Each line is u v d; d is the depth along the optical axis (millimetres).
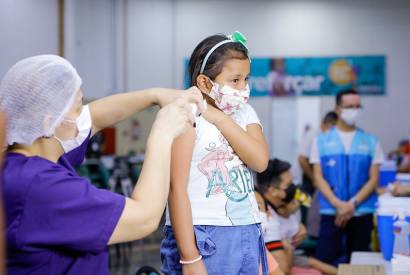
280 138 11008
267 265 1928
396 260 2506
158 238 8031
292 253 3189
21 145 1437
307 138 5625
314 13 10906
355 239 4168
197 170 1797
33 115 1411
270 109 11016
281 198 3162
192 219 1771
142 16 10797
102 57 10023
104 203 1336
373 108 10828
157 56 10906
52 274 1376
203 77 1847
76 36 9195
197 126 1808
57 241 1321
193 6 11031
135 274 2445
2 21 7027
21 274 1353
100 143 8109
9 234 1313
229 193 1803
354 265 2584
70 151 1560
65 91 1435
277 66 10992
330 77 10891
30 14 7734
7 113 1408
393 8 10719
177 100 1480
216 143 1803
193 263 1744
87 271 1421
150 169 1387
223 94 1824
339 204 4133
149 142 1411
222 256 1774
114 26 10297
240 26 11031
